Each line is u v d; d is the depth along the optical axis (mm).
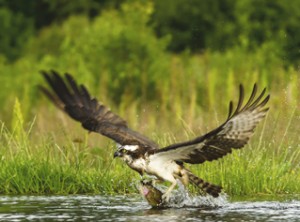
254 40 33406
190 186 14398
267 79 24141
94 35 31484
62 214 12875
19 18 41562
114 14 33375
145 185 13633
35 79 30734
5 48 40438
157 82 27844
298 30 33719
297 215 12773
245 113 12156
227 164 15766
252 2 34750
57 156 16406
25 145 16500
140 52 30844
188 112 19734
